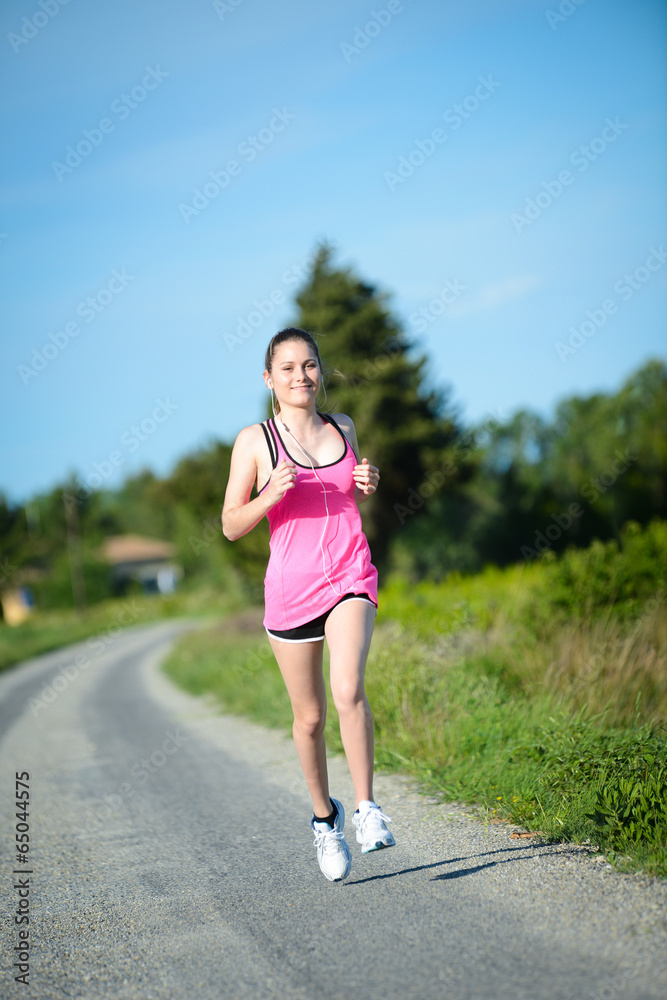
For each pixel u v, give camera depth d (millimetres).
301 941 3266
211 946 3344
